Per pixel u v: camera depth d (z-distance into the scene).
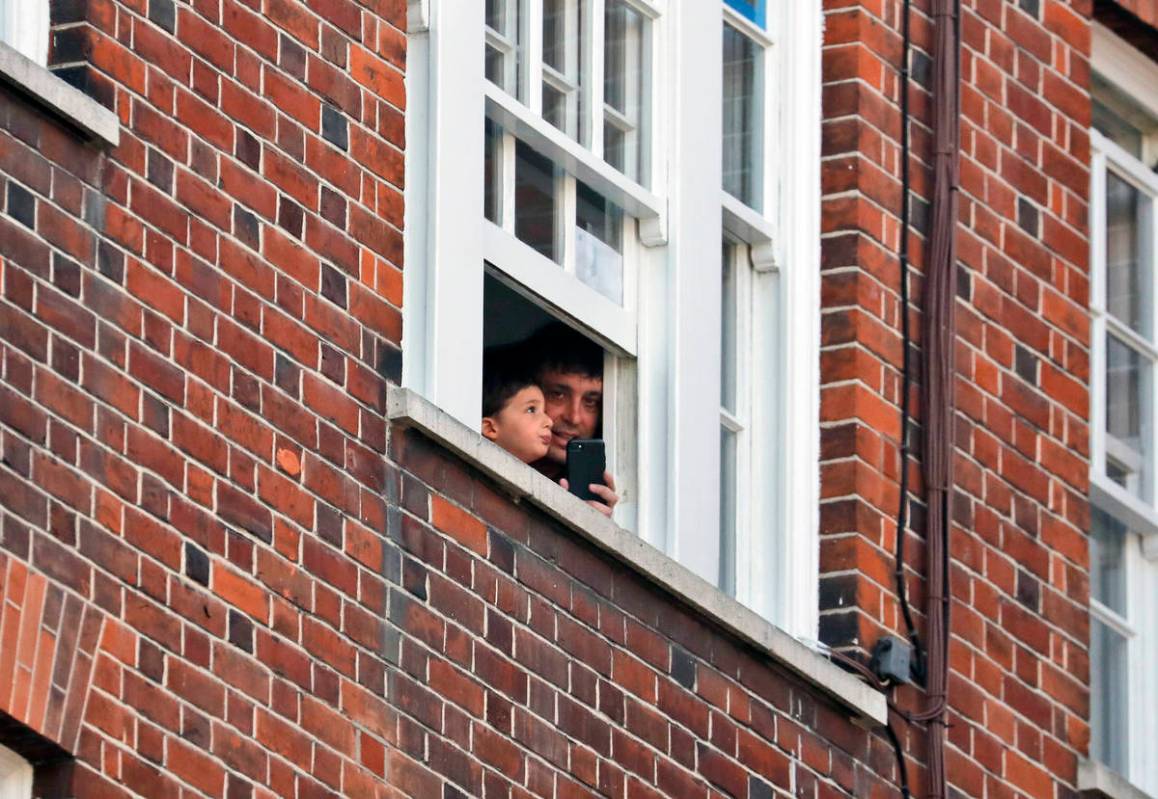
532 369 41.72
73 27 35.06
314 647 35.94
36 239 33.97
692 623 40.84
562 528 39.22
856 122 44.88
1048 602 46.50
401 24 38.69
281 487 35.97
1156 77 52.00
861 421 44.00
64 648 33.34
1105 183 51.31
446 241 38.81
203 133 35.97
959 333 45.91
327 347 36.84
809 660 42.19
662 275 42.34
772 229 44.41
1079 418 47.69
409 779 36.69
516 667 38.28
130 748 33.78
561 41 41.91
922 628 44.31
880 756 43.31
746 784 41.12
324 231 37.12
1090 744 48.12
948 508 44.72
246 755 34.91
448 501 37.88
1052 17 48.66
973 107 46.94
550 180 41.41
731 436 43.88
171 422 34.91
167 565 34.53
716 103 43.19
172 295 35.19
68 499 33.69
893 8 45.78
